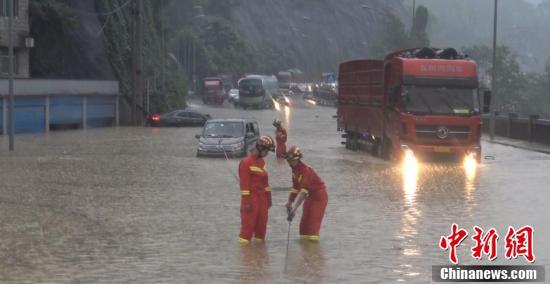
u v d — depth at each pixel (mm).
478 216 18844
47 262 13438
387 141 36719
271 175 29000
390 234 16281
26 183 25953
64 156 37562
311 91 155500
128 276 12367
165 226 17297
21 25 66625
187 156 37812
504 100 152125
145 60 93062
